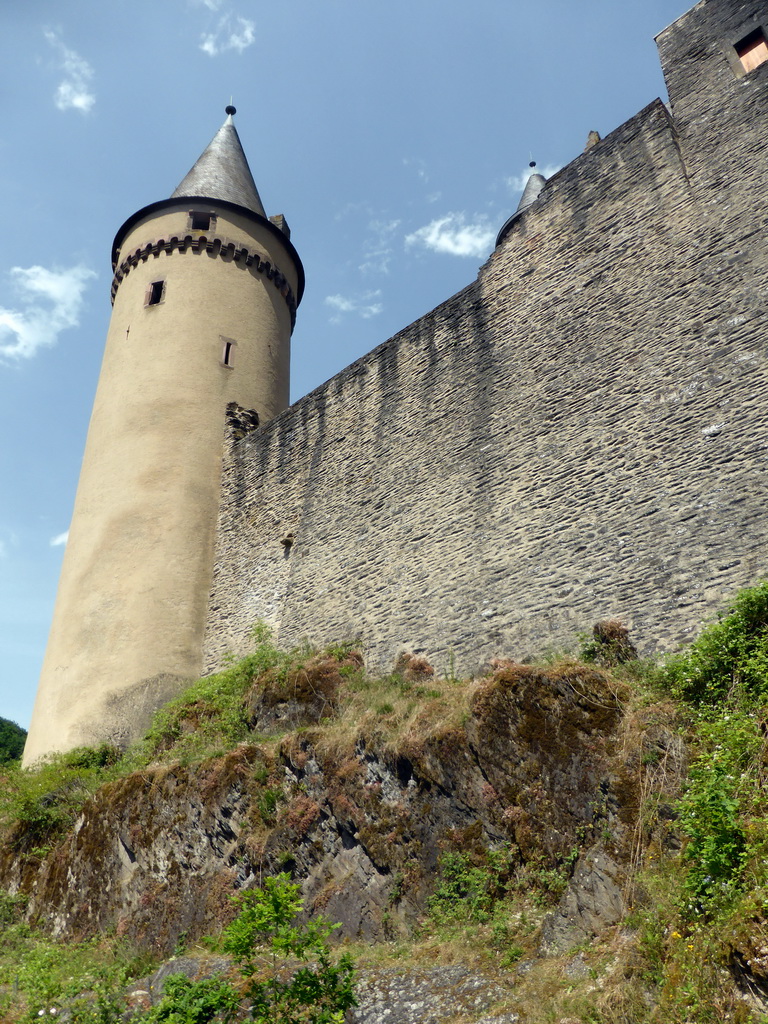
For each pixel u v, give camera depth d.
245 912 6.97
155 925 10.80
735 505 10.32
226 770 11.41
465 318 15.48
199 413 19.55
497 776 9.12
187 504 18.55
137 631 16.94
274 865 10.23
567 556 11.79
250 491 18.42
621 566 11.09
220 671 16.62
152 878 11.37
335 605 15.04
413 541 14.22
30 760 16.44
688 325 11.91
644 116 14.08
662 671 9.52
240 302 21.23
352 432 16.70
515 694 9.48
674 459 11.20
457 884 8.77
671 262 12.59
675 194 13.05
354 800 10.06
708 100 13.48
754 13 13.64
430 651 12.90
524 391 13.70
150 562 17.69
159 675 16.61
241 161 24.00
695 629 9.95
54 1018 8.74
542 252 14.69
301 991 6.57
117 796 12.59
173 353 19.97
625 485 11.59
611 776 8.33
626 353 12.52
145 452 18.83
